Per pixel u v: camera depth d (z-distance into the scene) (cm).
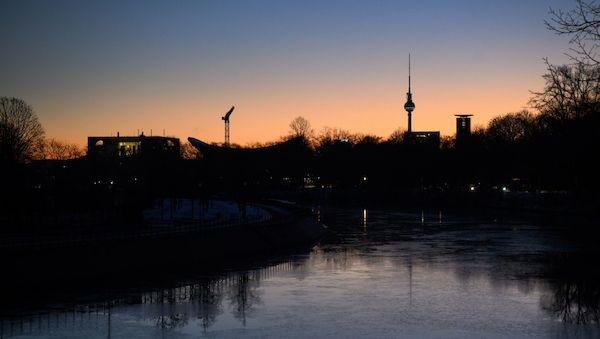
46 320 4066
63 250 5494
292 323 4003
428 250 7925
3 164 11156
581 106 3666
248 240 7888
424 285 5347
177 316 4212
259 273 6066
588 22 2388
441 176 18762
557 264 6556
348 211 16712
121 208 10188
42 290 5019
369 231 10806
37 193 10856
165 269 6284
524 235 9750
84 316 4194
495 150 16475
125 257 6034
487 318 4122
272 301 4703
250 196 18562
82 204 11181
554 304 4550
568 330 3812
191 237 6969
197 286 5322
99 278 5603
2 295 4822
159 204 15175
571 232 10156
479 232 10362
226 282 5534
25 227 8162
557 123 5188
